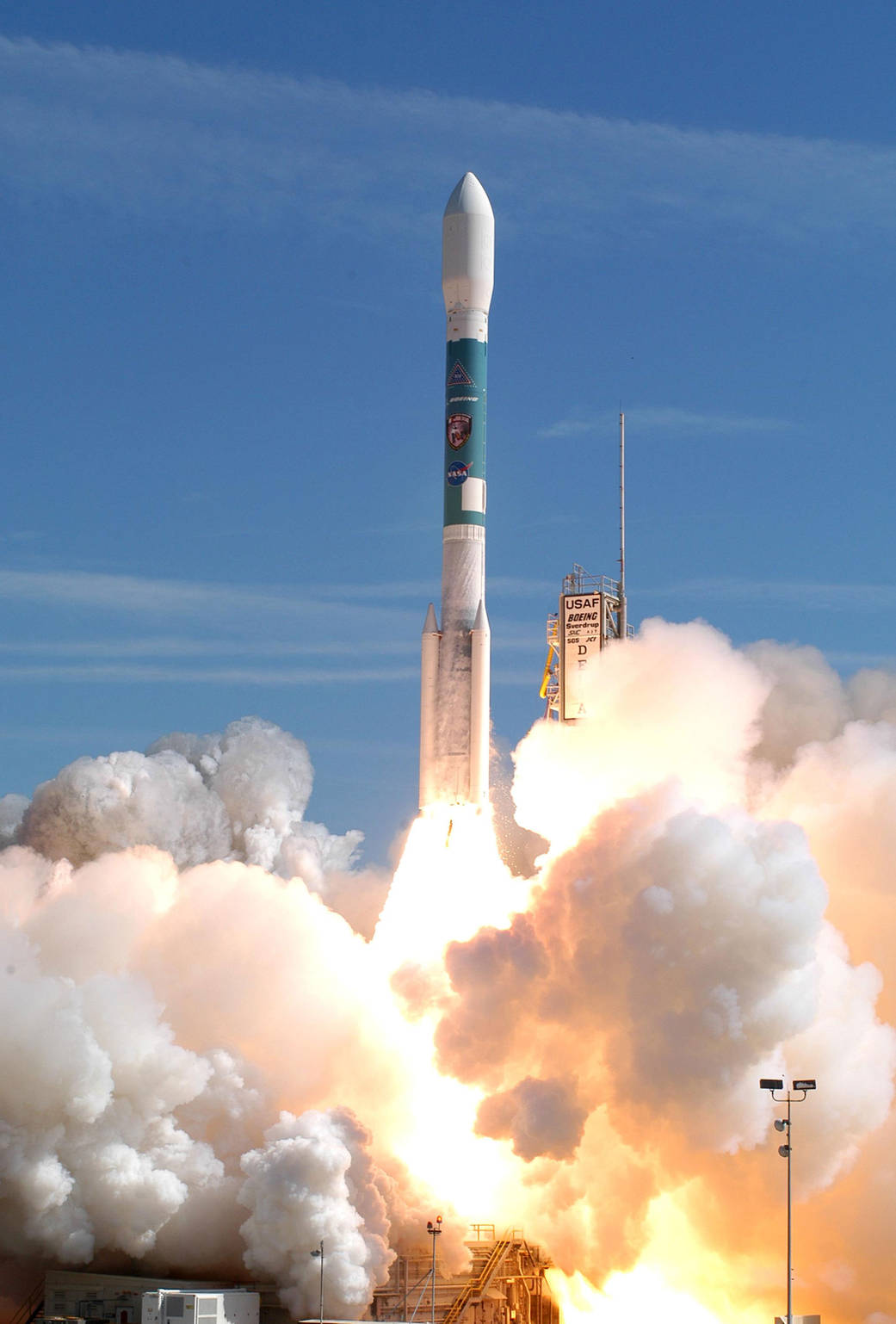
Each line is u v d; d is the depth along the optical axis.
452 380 91.94
